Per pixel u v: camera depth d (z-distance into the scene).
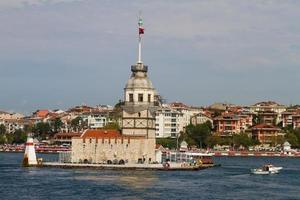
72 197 158.25
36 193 165.62
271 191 179.62
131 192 169.50
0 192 167.12
